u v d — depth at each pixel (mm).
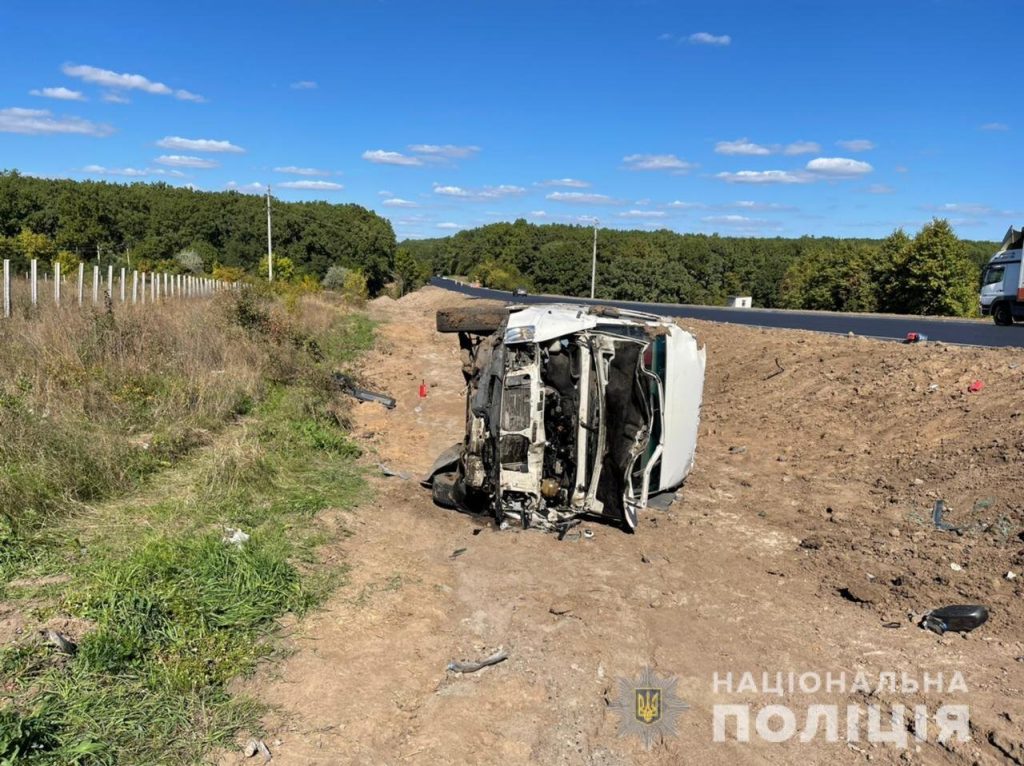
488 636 5180
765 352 15359
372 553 6453
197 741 3682
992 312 23312
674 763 3938
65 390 8734
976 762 3912
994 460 7984
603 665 4863
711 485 9102
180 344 12383
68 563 5238
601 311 7562
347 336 23391
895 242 62406
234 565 5422
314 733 3912
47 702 3664
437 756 3855
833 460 9695
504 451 6812
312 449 9375
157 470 7496
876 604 5855
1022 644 5137
